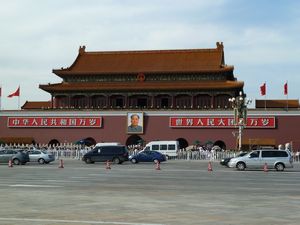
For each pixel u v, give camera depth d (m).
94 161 64.75
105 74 101.81
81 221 16.98
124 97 100.19
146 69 102.06
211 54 104.81
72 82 103.94
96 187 29.48
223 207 20.61
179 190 27.75
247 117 90.19
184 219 17.58
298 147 88.12
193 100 97.81
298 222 17.09
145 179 36.09
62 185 30.81
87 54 110.56
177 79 100.00
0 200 22.59
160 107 97.19
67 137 95.62
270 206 20.98
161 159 67.19
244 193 26.28
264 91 94.19
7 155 59.62
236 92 100.06
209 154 78.31
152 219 17.55
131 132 93.75
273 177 38.84
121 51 109.19
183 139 92.75
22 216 18.05
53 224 16.36
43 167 53.12
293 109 88.75
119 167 54.22
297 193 26.47
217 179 36.38
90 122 95.12
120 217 17.94
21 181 33.84
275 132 89.06
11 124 97.75
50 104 111.88
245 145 87.88
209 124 91.19
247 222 17.05
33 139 96.50
